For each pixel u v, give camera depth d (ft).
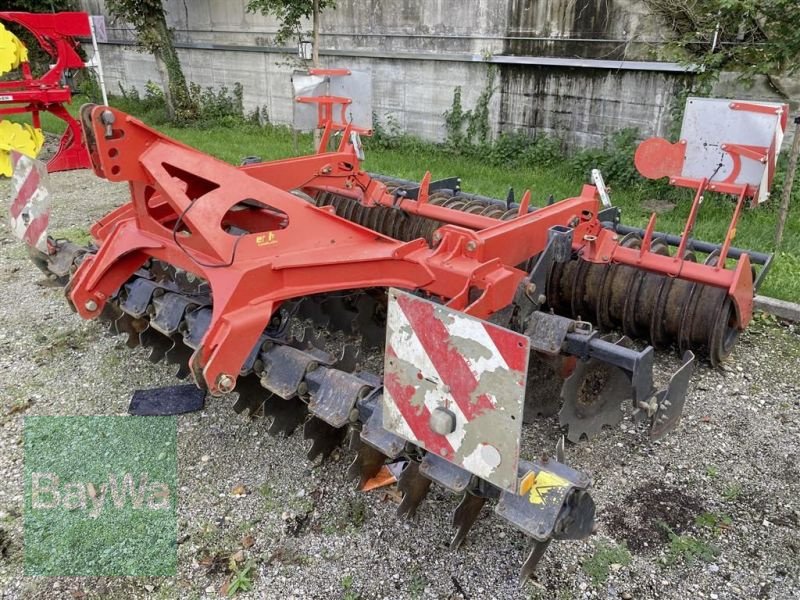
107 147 10.28
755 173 13.69
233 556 9.93
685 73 29.04
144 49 48.83
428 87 38.83
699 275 13.33
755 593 9.24
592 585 9.35
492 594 9.21
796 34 22.48
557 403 12.62
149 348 15.21
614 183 29.84
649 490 11.21
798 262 20.02
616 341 11.32
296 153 33.78
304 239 11.14
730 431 12.74
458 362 7.67
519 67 34.73
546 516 7.96
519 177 31.71
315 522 10.53
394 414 8.68
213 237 10.28
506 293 11.10
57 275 14.80
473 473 8.03
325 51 42.75
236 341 9.61
